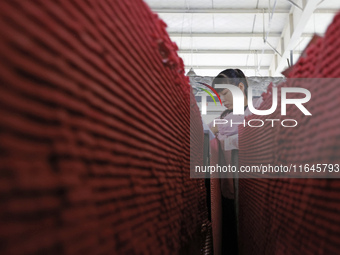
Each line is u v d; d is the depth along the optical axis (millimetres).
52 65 425
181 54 13320
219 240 3342
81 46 517
